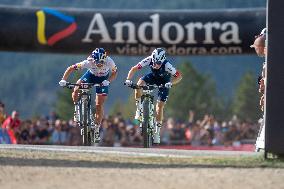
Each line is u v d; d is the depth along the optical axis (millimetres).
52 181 14891
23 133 44031
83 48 39625
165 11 39719
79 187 14273
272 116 17906
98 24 39250
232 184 14586
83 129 25172
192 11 39625
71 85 24906
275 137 17906
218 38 38969
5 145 22828
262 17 38875
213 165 17109
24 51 40312
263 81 21953
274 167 16734
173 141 51406
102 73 25078
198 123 52094
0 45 39875
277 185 14516
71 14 39531
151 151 20328
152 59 24250
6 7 39781
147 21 39219
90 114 25234
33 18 39312
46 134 45312
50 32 39188
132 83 24297
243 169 16391
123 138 48906
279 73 17875
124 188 14172
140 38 39219
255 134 53844
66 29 39188
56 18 39375
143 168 16594
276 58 17891
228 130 52625
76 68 24875
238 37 38875
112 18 39406
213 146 46594
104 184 14570
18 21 39250
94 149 21062
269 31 17875
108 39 39281
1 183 14656
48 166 16734
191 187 14281
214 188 14203
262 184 14602
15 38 39438
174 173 15836
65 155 19031
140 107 24703
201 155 19062
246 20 38875
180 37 39094
